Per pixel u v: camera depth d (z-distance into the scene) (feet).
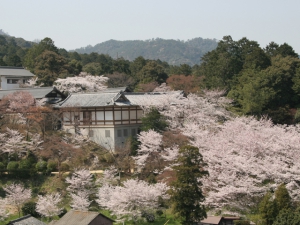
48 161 125.70
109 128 138.00
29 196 109.60
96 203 109.70
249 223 83.61
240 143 107.96
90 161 128.16
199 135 121.60
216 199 92.07
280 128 124.26
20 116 140.46
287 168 92.79
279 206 81.76
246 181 91.25
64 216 90.17
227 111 155.63
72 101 146.61
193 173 81.56
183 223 82.89
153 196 96.48
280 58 181.57
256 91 155.94
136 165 122.21
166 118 138.41
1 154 129.90
